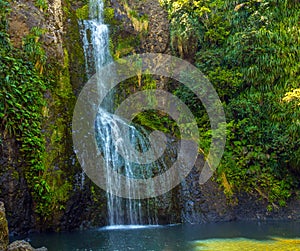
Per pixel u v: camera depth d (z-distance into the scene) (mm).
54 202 7543
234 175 9656
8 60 7844
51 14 9898
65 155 8156
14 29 8547
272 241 6344
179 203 9055
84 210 8086
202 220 8898
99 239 6773
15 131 7344
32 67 8352
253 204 9305
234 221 8812
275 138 9852
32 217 7383
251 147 10008
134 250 5879
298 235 6844
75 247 6121
